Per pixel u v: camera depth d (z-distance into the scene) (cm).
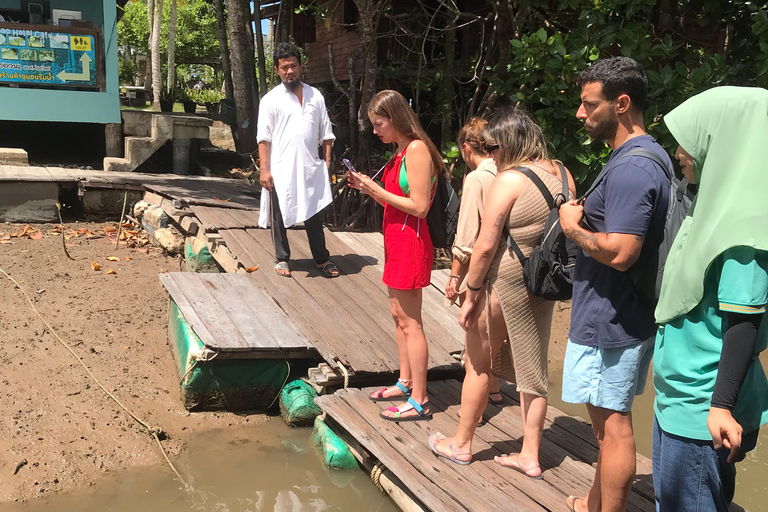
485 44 1128
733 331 210
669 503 239
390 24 1264
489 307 337
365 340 509
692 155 229
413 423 415
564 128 702
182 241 804
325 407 436
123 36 3062
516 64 707
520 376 343
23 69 1068
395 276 401
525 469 357
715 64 658
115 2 1109
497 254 333
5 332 562
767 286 207
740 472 435
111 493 392
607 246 250
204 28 3086
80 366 524
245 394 495
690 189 295
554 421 432
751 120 215
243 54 1265
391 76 1114
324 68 1588
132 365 538
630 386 270
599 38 682
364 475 423
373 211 918
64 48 1084
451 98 1006
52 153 1216
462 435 367
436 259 844
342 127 1373
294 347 486
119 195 930
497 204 321
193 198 838
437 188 405
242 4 1245
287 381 505
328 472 425
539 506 328
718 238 212
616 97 260
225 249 694
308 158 599
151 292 689
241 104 1277
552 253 301
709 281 221
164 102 1769
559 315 719
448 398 457
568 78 675
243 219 774
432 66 1192
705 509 229
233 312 535
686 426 229
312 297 581
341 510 388
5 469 400
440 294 615
